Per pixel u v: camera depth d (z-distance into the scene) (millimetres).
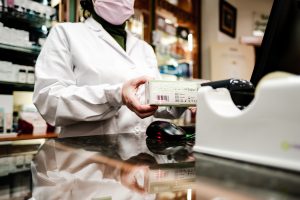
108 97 915
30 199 285
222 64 3584
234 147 428
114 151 599
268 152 370
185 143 733
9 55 2336
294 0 570
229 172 367
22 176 388
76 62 1146
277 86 355
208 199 266
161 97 705
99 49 1219
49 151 614
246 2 4012
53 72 1078
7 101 2164
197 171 381
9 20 2330
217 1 3615
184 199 270
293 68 548
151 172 398
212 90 501
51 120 1059
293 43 556
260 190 285
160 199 273
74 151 608
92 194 297
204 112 495
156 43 3023
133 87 838
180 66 3301
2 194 302
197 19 3666
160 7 3172
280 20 580
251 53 3760
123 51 1270
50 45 1153
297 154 333
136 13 2943
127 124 1176
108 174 390
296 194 270
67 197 289
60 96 975
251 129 396
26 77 2287
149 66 1400
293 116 336
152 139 824
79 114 963
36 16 2318
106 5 1246
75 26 1251
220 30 3629
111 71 1145
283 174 345
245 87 524
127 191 306
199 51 3672
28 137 2111
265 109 372
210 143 483
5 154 619
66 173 403
